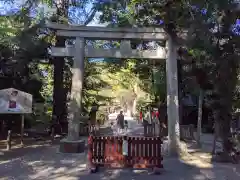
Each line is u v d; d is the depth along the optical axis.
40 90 21.47
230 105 10.23
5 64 16.86
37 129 19.19
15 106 12.42
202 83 12.30
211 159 10.31
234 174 8.35
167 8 10.98
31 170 8.61
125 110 39.09
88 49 12.21
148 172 8.55
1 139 14.85
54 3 16.67
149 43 15.61
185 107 24.19
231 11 9.66
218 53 10.11
